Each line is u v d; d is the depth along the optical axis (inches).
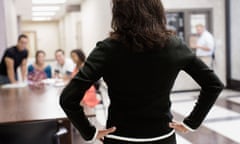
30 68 191.8
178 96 235.8
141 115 38.5
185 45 41.4
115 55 37.6
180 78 253.0
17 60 174.4
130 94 38.4
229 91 248.4
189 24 248.4
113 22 39.2
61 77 181.0
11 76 171.3
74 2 409.7
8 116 81.2
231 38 255.1
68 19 497.4
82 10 410.0
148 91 38.5
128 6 38.0
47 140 75.6
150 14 38.3
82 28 420.5
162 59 38.4
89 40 355.9
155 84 38.5
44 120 75.6
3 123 73.2
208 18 252.4
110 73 38.2
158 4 39.3
